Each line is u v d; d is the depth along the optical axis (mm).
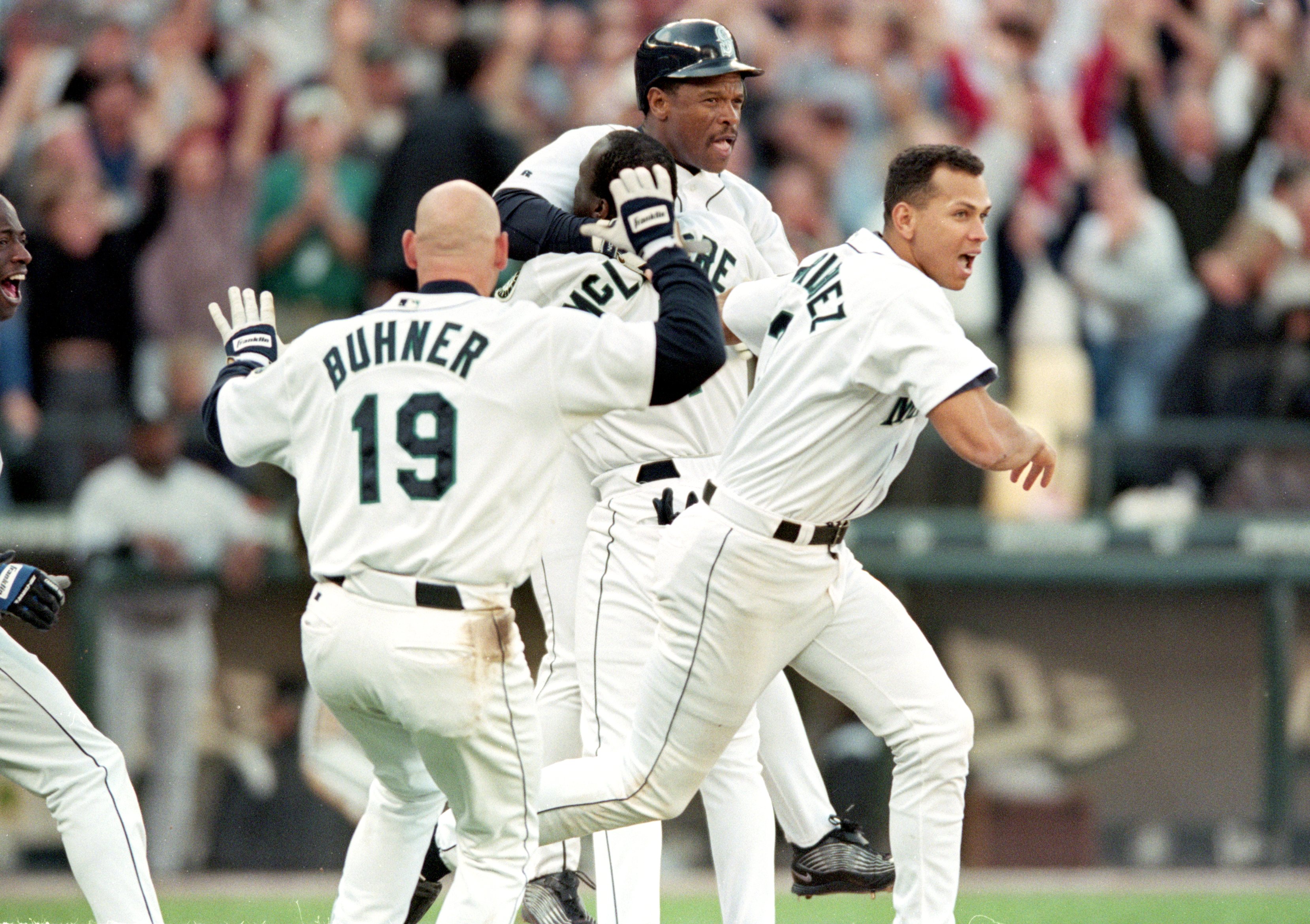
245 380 13961
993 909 25000
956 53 35562
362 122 33281
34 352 31094
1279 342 33438
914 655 15219
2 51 33562
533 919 16953
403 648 12922
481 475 13031
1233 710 30312
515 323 13227
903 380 13875
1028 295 33438
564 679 17234
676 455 16359
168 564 28906
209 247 31969
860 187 34688
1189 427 32688
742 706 14953
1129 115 35219
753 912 16031
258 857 28844
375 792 14695
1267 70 36188
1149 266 33531
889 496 31203
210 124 32594
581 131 17219
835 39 35500
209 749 29047
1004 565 30016
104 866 14875
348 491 13180
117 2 33688
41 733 14930
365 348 13305
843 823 17047
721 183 17375
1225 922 24094
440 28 34219
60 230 31109
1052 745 29984
